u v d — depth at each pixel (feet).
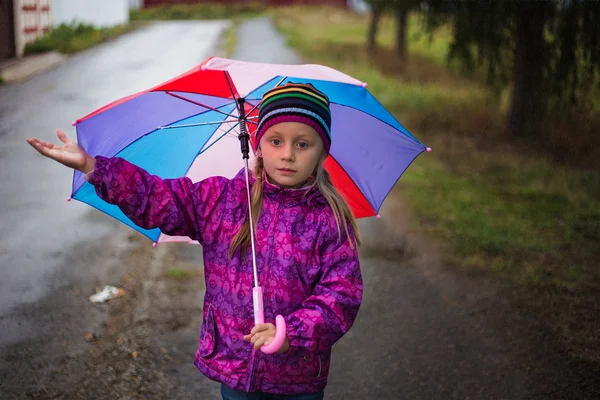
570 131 34.27
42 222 20.38
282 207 6.84
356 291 6.71
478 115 40.63
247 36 84.43
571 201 24.68
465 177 27.94
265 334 5.96
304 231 6.79
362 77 56.70
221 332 6.87
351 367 12.72
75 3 82.99
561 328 14.67
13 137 31.24
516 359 13.26
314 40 83.10
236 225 6.82
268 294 6.72
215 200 6.91
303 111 6.46
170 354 12.66
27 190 23.53
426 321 14.79
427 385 12.19
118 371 12.03
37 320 13.89
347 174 8.39
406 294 16.19
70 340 13.10
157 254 17.92
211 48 70.85
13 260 17.24
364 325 14.48
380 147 8.13
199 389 11.57
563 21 31.86
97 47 70.23
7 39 59.41
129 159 7.90
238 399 7.00
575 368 12.99
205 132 8.28
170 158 8.23
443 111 42.75
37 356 12.45
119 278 16.30
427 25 39.19
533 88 34.99
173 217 6.71
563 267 18.34
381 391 11.93
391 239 20.04
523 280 17.29
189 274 16.55
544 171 29.19
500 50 36.35
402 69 66.90
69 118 35.99
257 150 7.09
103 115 7.33
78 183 7.80
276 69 6.97
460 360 13.14
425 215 22.47
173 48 70.69
